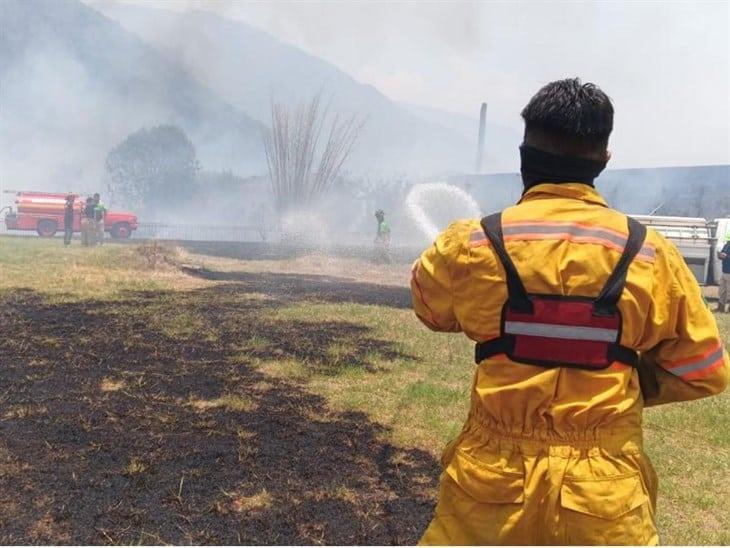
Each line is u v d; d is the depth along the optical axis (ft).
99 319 29.53
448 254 5.98
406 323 32.73
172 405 17.93
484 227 5.88
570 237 5.65
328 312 34.81
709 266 54.80
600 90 6.05
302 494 12.97
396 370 23.13
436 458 15.21
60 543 10.61
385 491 13.35
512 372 5.61
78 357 22.44
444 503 6.06
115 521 11.42
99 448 14.56
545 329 5.53
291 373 21.89
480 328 5.79
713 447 17.22
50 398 17.92
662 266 5.67
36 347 23.61
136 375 20.63
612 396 5.46
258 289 43.37
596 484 5.37
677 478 15.08
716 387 5.66
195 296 38.55
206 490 12.83
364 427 17.03
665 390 5.88
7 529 10.93
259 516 11.97
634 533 5.43
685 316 5.61
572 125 5.84
